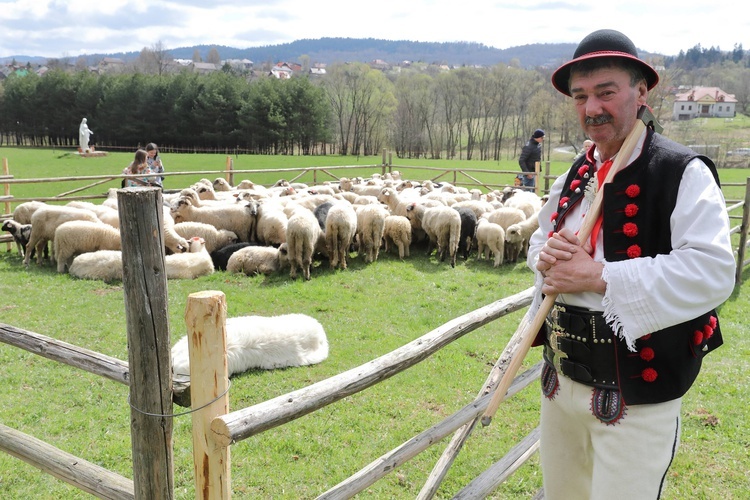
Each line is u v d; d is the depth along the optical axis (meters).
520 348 2.12
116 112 69.69
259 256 9.78
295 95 68.94
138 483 2.27
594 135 2.09
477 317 3.38
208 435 2.10
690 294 1.79
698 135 51.19
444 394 5.42
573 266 1.99
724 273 1.79
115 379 2.43
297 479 4.11
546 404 2.37
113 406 5.06
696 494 4.00
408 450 2.81
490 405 2.09
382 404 5.20
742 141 49.19
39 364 5.84
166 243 10.25
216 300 2.03
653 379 1.98
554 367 2.28
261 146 69.94
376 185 16.98
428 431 2.96
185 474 4.10
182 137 69.88
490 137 71.50
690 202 1.84
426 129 69.88
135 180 14.36
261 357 5.86
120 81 71.31
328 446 4.51
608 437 2.06
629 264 1.87
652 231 1.96
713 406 5.30
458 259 11.38
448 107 68.62
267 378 5.71
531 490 4.01
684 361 2.01
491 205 13.33
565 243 2.02
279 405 2.18
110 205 12.08
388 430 4.78
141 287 2.06
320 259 10.91
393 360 2.72
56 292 8.48
